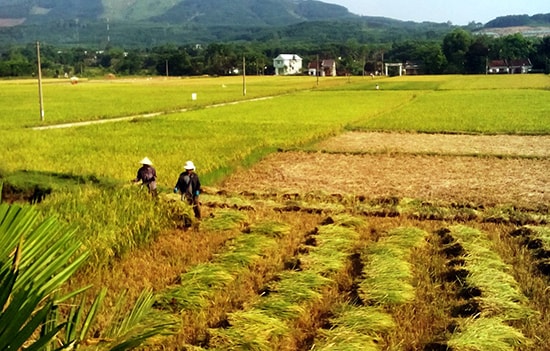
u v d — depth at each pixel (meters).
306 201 18.05
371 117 47.06
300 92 85.69
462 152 29.50
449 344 7.69
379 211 16.50
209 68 166.12
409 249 12.42
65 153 26.31
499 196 19.88
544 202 18.89
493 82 105.81
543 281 10.59
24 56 179.88
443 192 20.55
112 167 22.53
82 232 11.51
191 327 8.35
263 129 36.94
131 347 3.43
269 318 8.41
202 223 14.51
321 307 9.21
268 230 13.73
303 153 29.41
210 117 46.38
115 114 48.16
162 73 169.75
